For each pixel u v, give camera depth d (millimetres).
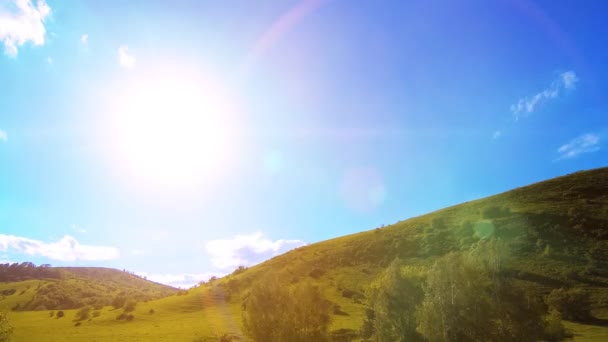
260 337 34875
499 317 21984
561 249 62688
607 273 53625
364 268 82438
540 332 21312
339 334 45375
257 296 36344
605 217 69438
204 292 97812
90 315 91000
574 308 43406
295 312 34938
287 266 96062
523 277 56000
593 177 90250
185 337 58969
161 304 92938
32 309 155250
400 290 28578
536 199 86312
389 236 95250
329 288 75000
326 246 106812
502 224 77312
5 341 45312
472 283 22984
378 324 29031
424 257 77125
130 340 58688
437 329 23391
